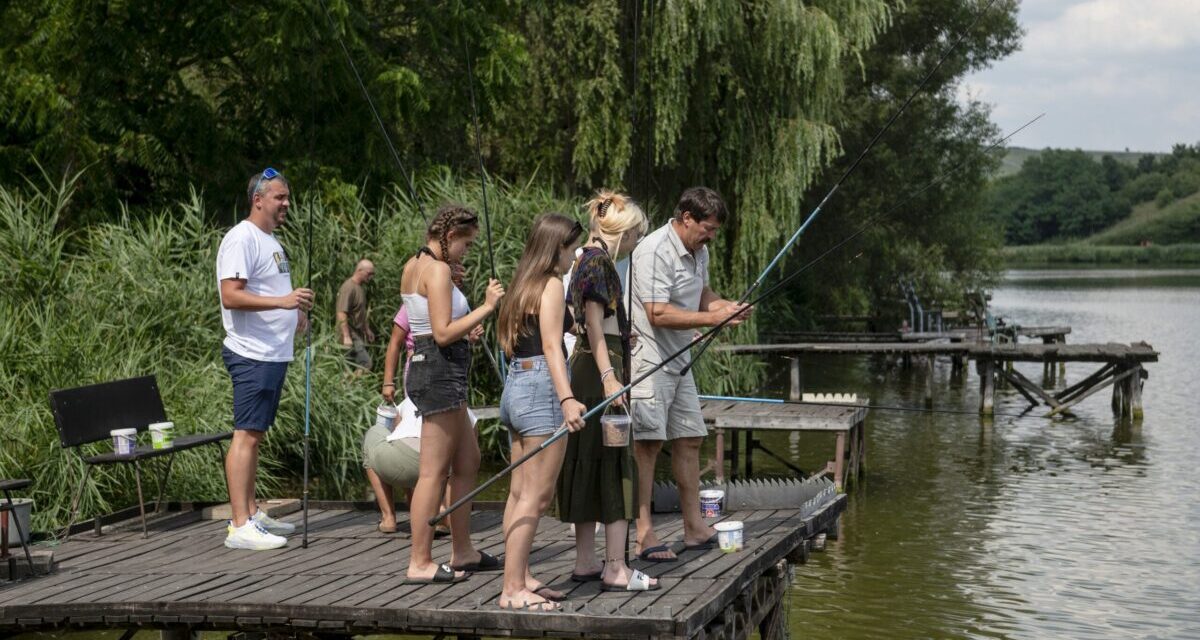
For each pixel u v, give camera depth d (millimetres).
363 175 18109
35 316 11664
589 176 21109
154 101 18109
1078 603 9688
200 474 11031
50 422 10406
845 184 32875
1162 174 173375
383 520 7590
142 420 8102
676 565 6238
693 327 6273
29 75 16594
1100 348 21078
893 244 35062
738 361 22984
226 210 18203
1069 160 170375
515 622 5363
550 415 5480
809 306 34906
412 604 5605
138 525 7918
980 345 21594
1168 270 118688
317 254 15156
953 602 9641
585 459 5746
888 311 36500
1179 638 8812
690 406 6566
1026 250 146375
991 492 14219
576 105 21344
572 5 21172
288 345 7262
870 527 12359
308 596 5859
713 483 8039
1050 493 14164
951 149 35219
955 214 36219
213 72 20047
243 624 5754
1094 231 166750
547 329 5359
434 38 18891
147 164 17016
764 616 6938
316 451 12828
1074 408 22344
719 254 22266
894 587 10102
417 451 7234
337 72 17766
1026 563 10945
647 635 5199
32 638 8484
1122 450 17344
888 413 21781
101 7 17375
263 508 8164
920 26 34031
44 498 10109
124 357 11781
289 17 16688
